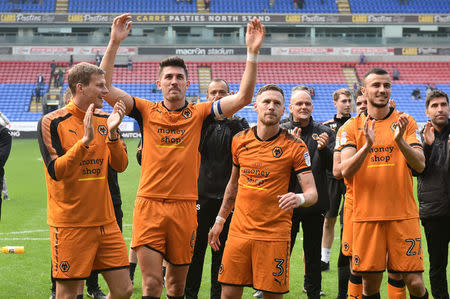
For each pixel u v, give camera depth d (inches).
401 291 187.2
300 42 1630.2
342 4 1711.4
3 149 224.7
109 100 177.6
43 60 1571.1
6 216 430.3
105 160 173.3
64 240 166.7
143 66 1567.4
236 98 174.6
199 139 178.7
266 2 1707.7
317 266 215.2
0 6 1625.2
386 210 177.2
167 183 172.1
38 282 251.6
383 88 178.4
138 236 172.4
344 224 195.9
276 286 169.6
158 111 177.0
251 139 174.7
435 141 205.9
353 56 1632.6
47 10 1630.2
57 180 160.7
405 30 1695.4
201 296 236.2
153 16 1589.6
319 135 226.2
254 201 171.3
